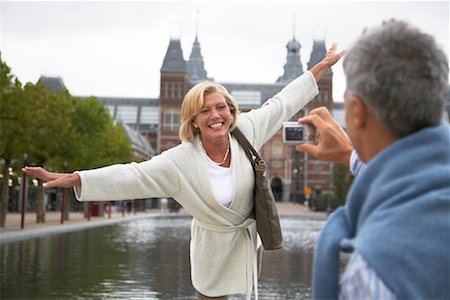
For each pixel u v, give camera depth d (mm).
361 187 1418
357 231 1404
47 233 24359
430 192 1299
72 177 2721
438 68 1385
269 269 13094
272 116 3293
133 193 2867
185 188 2986
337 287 1406
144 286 9930
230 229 3117
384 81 1371
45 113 24891
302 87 3387
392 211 1300
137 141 84188
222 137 3025
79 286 9789
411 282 1220
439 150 1352
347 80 1477
